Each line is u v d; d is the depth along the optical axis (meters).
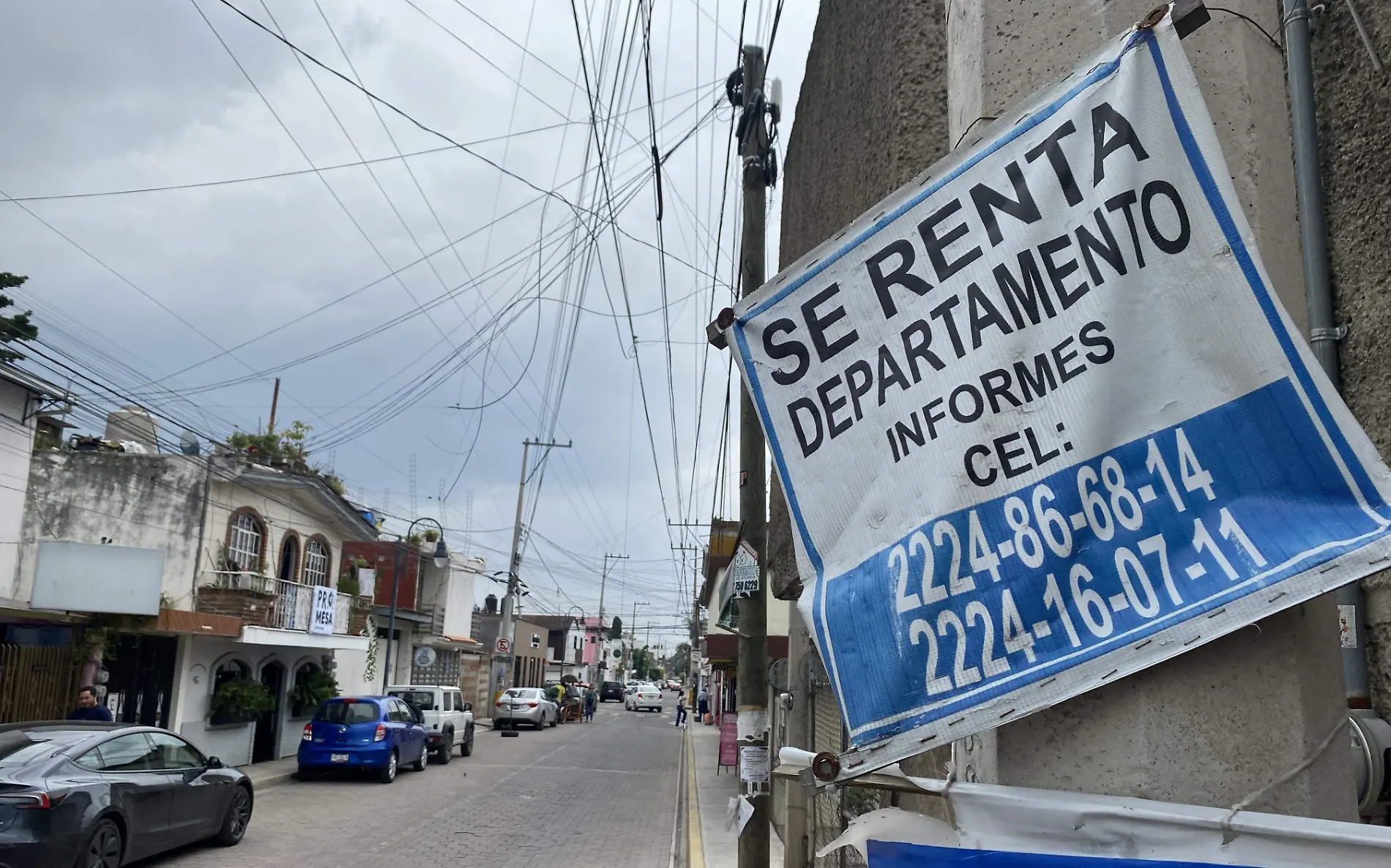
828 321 2.64
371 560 25.48
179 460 17.92
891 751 2.17
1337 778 2.08
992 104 2.78
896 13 4.29
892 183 4.15
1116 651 2.02
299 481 20.00
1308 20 3.30
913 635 2.25
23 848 7.50
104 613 15.01
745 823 5.45
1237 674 2.08
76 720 10.39
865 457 2.50
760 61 7.13
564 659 73.81
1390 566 1.81
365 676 25.98
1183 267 2.16
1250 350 2.07
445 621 33.72
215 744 17.70
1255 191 2.45
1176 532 2.05
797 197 7.55
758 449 6.57
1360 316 3.08
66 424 18.58
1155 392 2.15
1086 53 2.65
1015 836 2.06
